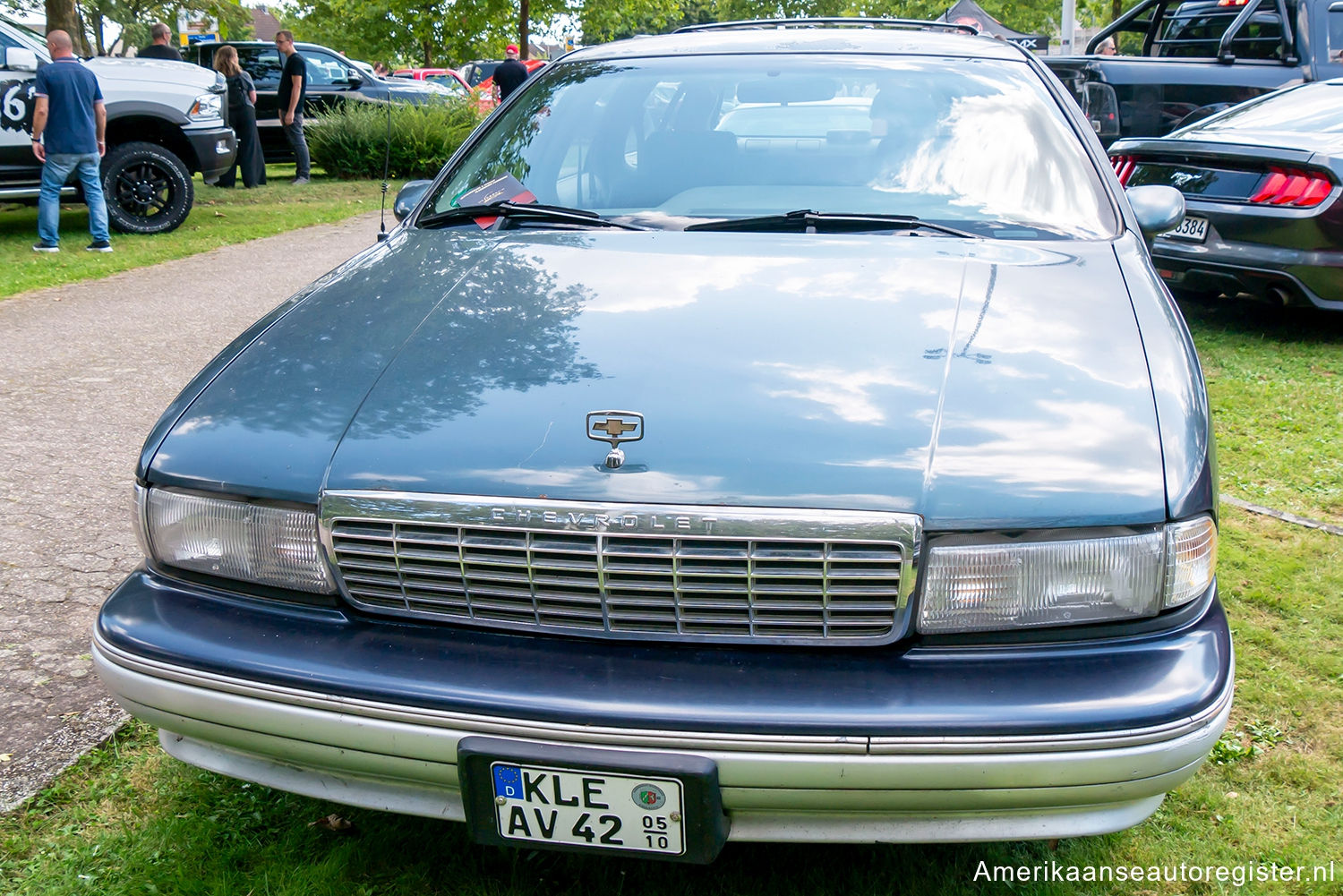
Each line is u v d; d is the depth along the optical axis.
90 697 2.63
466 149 3.31
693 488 1.73
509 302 2.29
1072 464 1.77
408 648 1.79
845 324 2.12
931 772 1.63
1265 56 8.58
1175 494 1.76
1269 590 3.17
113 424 4.62
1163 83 8.32
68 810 2.26
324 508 1.82
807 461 1.76
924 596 1.71
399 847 2.20
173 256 8.69
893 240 2.57
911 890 2.06
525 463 1.79
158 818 2.24
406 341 2.16
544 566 1.74
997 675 1.69
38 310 6.79
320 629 1.84
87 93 8.58
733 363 1.99
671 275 2.38
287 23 30.81
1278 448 4.34
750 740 1.64
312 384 2.05
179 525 1.94
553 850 1.76
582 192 2.96
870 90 3.10
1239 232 5.64
